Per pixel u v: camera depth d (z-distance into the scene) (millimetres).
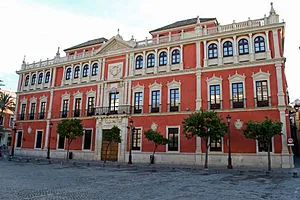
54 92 34000
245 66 23031
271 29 22672
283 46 27141
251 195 8656
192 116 20438
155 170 18391
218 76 24016
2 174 14062
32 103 35875
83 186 10219
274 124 18156
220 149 22359
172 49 27312
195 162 22953
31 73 37281
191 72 25422
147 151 25625
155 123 25938
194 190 9625
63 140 31344
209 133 19609
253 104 21969
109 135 23797
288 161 19641
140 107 27422
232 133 22156
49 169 17719
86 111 30625
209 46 25422
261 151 20828
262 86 22062
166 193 8867
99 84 30594
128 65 29422
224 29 24922
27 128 35000
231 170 17672
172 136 24938
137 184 11117
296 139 46156
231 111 22594
